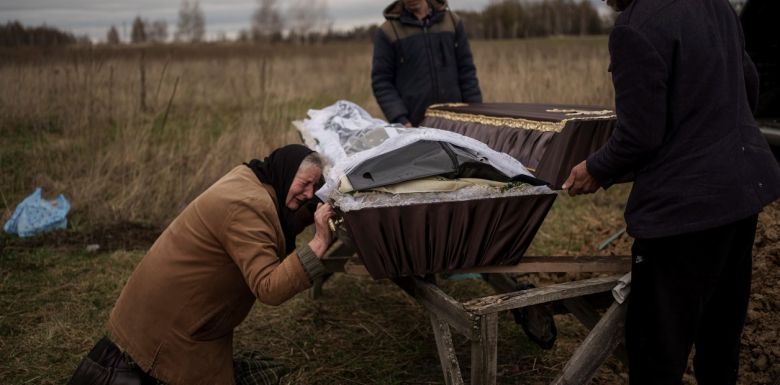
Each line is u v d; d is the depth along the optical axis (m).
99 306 3.84
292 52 22.67
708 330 2.28
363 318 3.75
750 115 2.03
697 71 1.92
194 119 8.96
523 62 10.14
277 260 2.12
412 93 4.20
